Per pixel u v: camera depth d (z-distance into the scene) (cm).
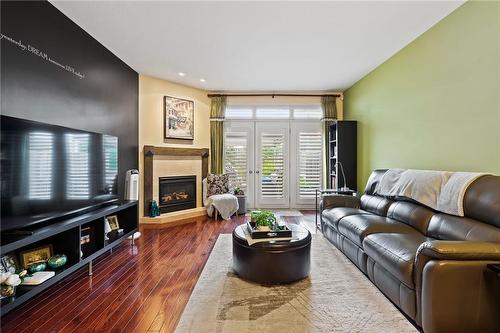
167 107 505
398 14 281
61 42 282
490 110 238
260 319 188
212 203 510
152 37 335
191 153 541
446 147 290
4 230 185
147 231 429
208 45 356
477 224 196
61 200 240
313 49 369
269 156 602
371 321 185
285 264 237
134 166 455
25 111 239
